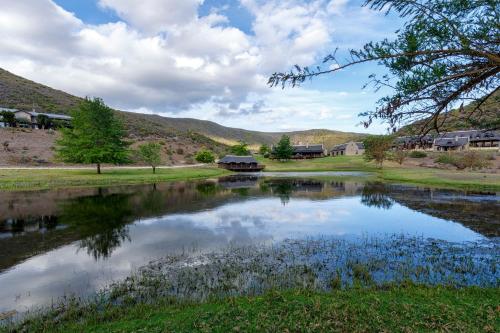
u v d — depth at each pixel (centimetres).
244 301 778
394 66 491
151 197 2856
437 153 7781
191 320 666
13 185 3284
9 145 6525
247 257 1238
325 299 771
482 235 1563
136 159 7888
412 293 809
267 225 1809
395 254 1266
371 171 7031
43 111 10769
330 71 524
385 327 613
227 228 1734
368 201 2678
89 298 884
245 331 611
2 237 1531
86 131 4775
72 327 700
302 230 1694
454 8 464
